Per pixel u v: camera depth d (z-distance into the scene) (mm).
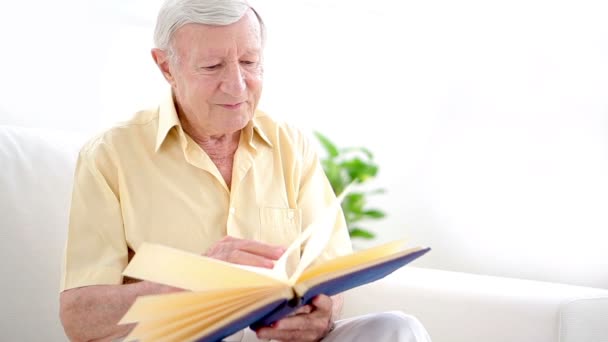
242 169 1642
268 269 1202
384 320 1372
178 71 1538
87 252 1492
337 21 2943
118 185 1560
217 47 1479
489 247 2768
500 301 1616
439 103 2896
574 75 2551
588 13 2525
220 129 1547
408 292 1696
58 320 1649
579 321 1545
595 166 2492
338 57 2980
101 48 2449
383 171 3018
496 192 2750
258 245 1363
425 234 2943
